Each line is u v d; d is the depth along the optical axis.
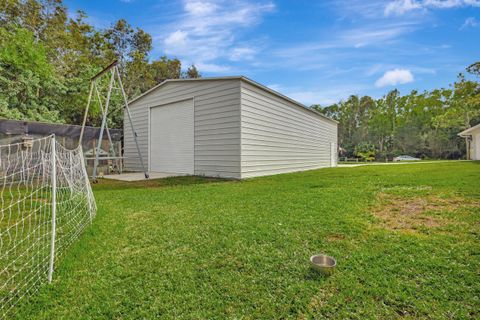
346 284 1.88
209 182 7.39
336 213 3.64
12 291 1.85
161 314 1.63
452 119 28.56
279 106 9.89
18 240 2.81
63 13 15.37
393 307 1.64
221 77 8.09
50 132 8.65
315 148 13.40
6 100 10.65
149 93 10.79
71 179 4.42
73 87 13.07
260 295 1.80
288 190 5.68
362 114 40.66
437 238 2.66
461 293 1.75
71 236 2.94
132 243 2.75
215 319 1.58
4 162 6.31
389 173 8.95
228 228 3.13
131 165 11.76
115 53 19.48
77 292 1.87
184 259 2.35
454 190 4.94
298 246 2.56
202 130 8.87
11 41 11.05
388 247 2.48
